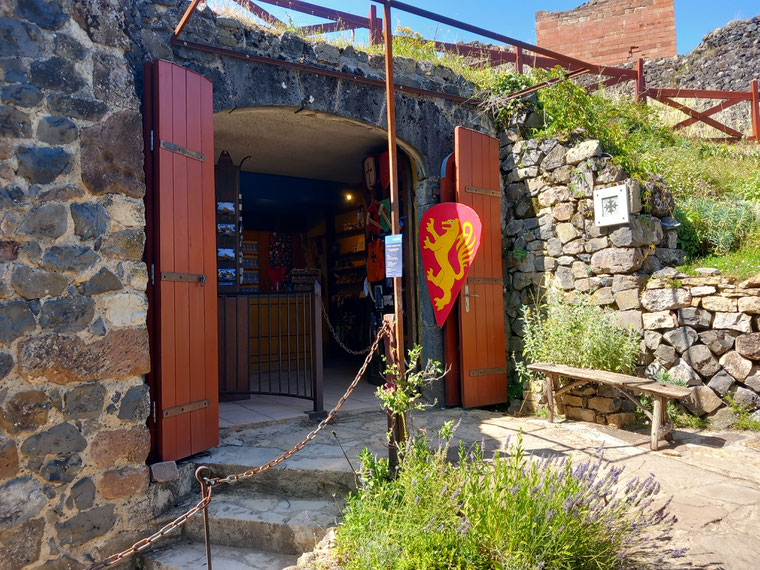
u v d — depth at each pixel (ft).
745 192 22.36
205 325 14.20
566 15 52.54
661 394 13.65
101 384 11.46
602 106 23.84
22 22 10.85
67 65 11.36
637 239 17.48
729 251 19.16
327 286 31.12
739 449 13.93
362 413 18.51
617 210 17.51
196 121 14.28
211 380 14.32
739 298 15.64
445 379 19.45
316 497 13.00
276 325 27.89
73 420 11.09
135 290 12.09
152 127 13.12
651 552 8.87
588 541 8.46
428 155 20.22
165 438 12.65
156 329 12.66
